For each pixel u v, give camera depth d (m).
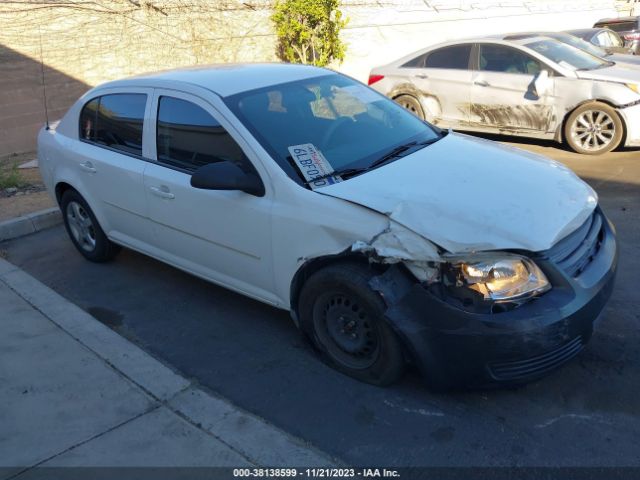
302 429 3.04
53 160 5.12
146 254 4.57
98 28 9.22
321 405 3.21
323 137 3.79
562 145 8.48
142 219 4.37
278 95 4.00
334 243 3.17
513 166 3.66
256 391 3.36
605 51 9.30
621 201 5.99
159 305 4.43
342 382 3.38
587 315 2.97
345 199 3.18
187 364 3.67
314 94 4.16
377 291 3.01
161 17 9.91
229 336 3.95
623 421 2.98
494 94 8.34
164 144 4.13
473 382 2.96
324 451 2.88
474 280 2.84
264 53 11.66
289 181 3.38
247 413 3.12
